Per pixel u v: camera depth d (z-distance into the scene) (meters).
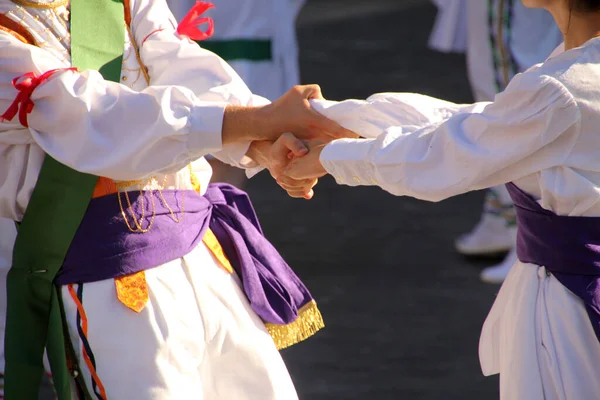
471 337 17.00
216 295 9.41
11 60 8.80
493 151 8.50
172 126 8.68
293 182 10.34
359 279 19.45
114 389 8.84
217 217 10.12
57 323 8.94
